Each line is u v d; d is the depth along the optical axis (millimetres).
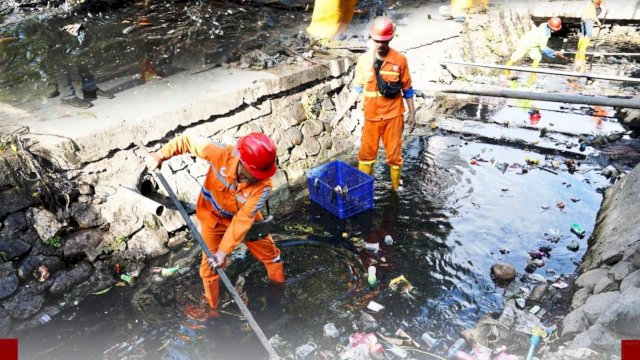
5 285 4344
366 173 5898
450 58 9633
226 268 4883
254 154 3512
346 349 3900
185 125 5762
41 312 4391
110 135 5172
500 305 4395
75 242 4789
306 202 6027
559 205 5828
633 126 7824
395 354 3855
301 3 10617
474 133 7727
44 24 8773
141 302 4523
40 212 4719
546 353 3707
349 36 8695
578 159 6914
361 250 5129
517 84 9430
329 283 4676
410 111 5797
